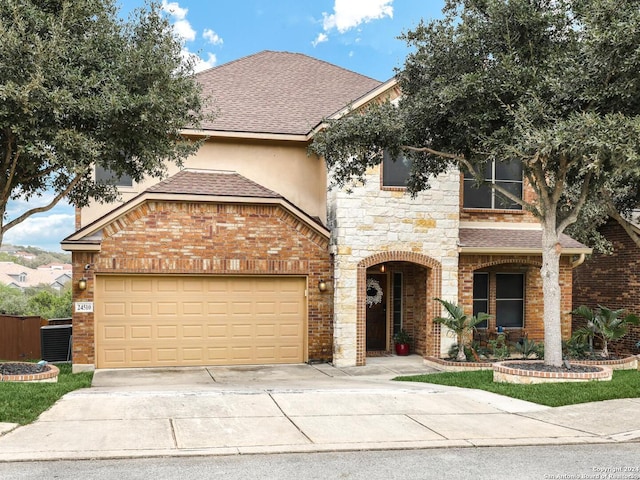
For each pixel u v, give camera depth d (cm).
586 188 1136
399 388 1073
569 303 1645
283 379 1298
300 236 1516
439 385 1135
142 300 1433
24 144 976
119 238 1401
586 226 1806
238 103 1748
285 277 1521
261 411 870
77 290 1377
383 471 629
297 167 1670
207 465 637
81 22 1007
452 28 1106
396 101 1539
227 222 1469
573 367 1166
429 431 787
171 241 1431
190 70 1085
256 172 1644
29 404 853
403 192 1524
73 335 1374
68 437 717
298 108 1780
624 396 982
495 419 854
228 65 1972
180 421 802
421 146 1254
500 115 1104
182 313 1457
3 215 1078
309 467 638
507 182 1691
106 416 819
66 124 982
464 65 1115
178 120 1080
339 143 1183
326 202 1582
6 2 916
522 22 1030
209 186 1477
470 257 1588
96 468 619
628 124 870
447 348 1543
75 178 1107
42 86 893
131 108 968
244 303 1497
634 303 1828
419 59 1155
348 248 1490
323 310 1530
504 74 1051
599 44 929
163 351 1443
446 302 1437
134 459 652
